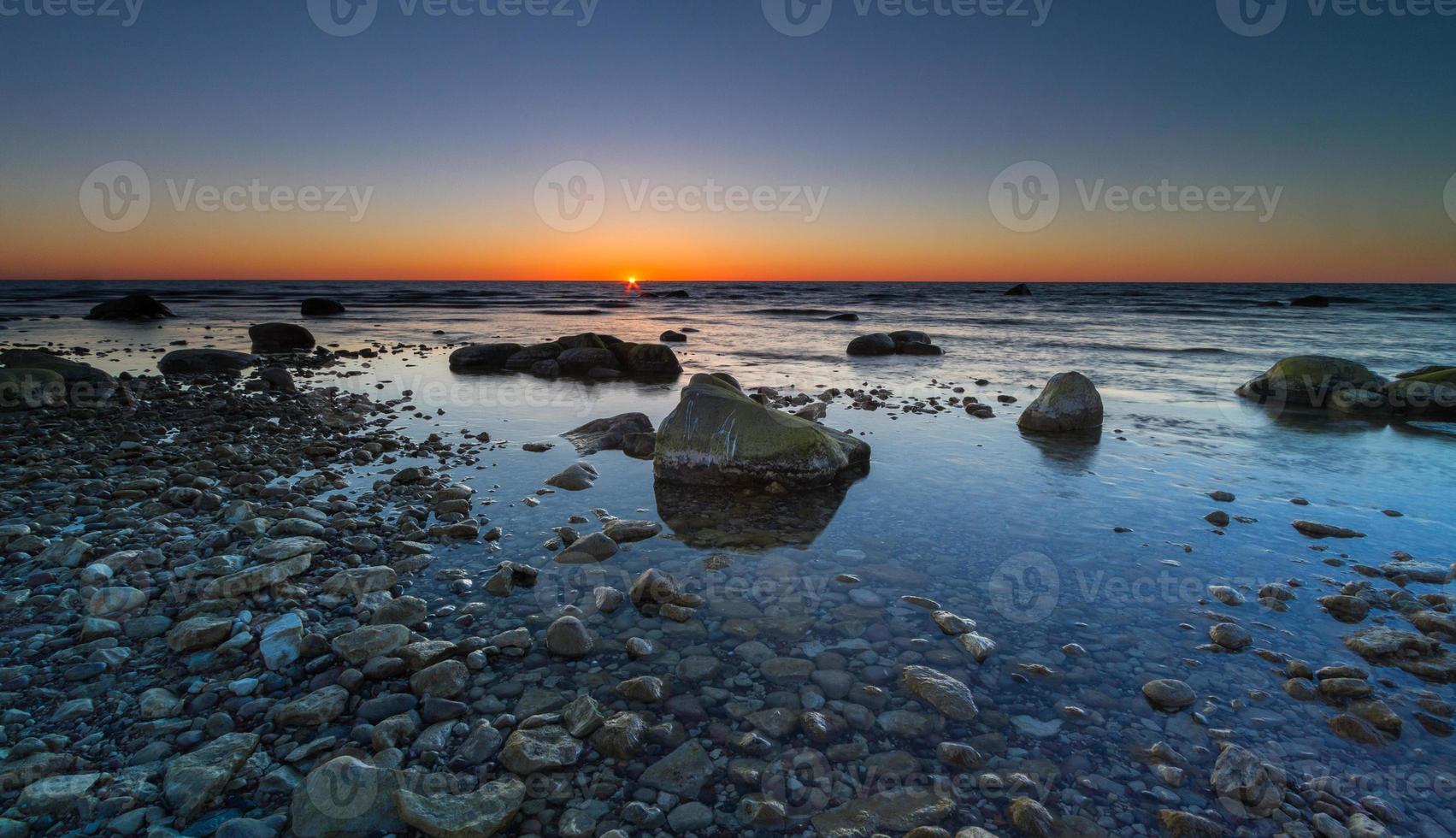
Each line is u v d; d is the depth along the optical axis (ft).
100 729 9.86
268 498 20.40
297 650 11.92
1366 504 20.94
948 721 10.41
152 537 16.69
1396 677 11.67
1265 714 10.66
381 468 24.64
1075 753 9.75
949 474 24.39
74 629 12.50
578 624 12.60
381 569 14.89
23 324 94.22
